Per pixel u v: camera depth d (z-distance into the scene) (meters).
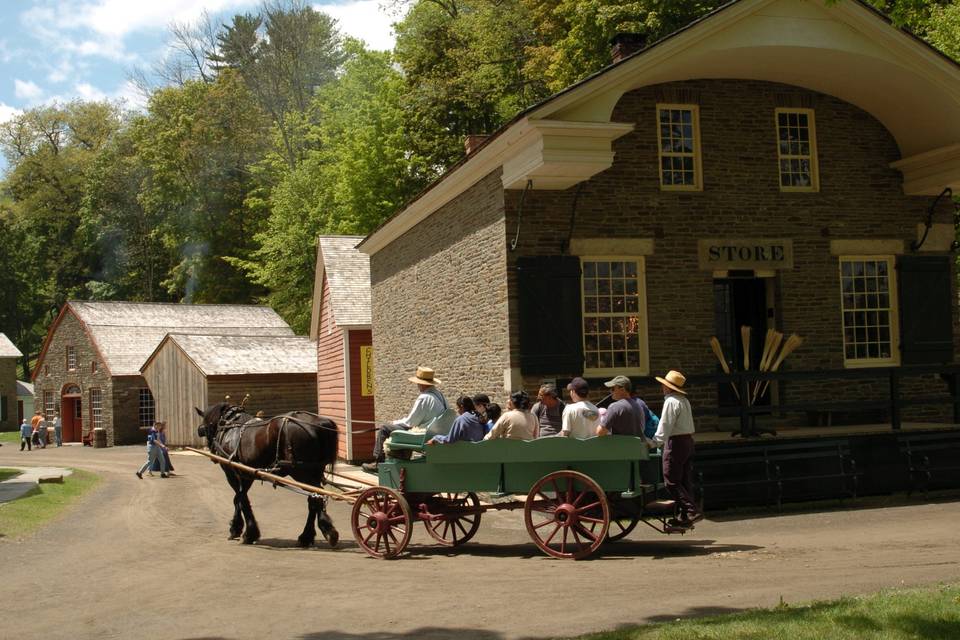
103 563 11.76
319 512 12.80
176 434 39.16
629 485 10.85
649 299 16.55
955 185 17.31
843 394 17.53
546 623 7.62
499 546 12.25
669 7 27.00
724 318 17.69
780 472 14.82
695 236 16.84
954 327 18.19
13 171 81.12
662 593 8.61
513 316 15.95
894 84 16.78
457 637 7.30
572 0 31.11
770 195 17.28
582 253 16.23
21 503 18.06
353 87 49.28
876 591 8.25
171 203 62.53
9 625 8.46
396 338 23.55
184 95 62.50
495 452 11.16
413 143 40.56
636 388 16.25
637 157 16.69
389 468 11.86
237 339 39.97
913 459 15.77
